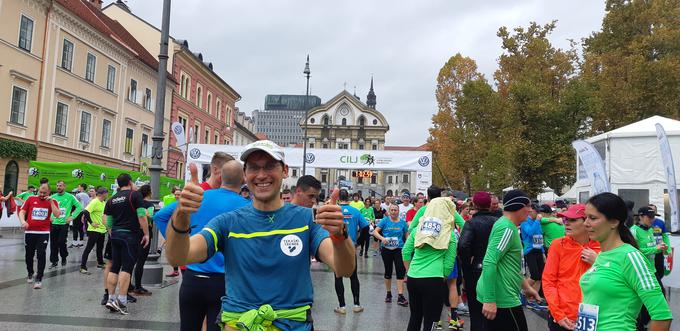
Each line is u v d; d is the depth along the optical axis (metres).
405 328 7.01
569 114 24.45
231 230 2.64
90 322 6.59
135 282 8.55
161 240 16.59
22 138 23.77
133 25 41.00
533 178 25.11
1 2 22.16
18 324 6.35
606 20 28.41
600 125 26.92
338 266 2.45
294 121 196.50
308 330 2.57
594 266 3.18
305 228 2.65
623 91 24.95
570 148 24.06
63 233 11.74
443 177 38.50
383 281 11.53
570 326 4.14
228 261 2.63
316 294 9.54
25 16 23.84
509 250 4.65
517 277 4.71
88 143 29.55
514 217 4.68
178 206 2.34
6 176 22.92
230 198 4.43
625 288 2.99
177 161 42.06
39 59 24.91
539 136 24.38
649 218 7.55
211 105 51.03
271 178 2.62
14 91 23.31
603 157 15.27
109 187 22.17
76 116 28.28
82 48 28.61
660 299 2.88
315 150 24.30
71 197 11.98
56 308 7.33
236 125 63.34
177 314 7.24
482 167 29.81
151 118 38.12
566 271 4.30
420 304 5.76
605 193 3.22
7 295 8.13
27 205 8.88
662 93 24.22
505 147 24.88
